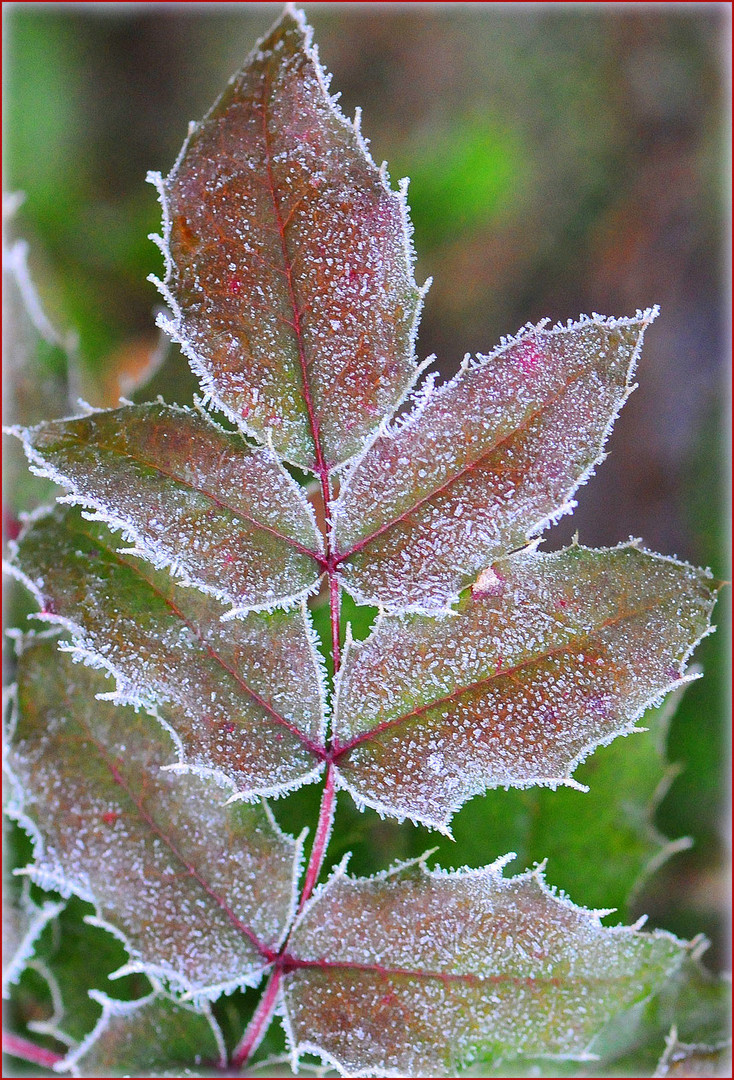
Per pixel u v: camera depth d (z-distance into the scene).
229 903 0.35
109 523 0.35
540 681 0.35
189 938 0.35
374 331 0.35
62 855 0.36
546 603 0.35
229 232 0.35
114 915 0.35
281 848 0.36
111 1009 0.36
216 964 0.35
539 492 0.35
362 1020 0.35
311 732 0.35
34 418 0.41
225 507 0.35
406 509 0.35
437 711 0.35
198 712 0.35
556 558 0.35
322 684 0.35
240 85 0.35
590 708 0.35
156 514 0.35
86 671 0.36
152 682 0.35
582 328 0.35
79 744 0.36
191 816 0.36
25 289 0.41
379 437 0.35
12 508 0.39
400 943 0.35
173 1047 0.36
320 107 0.35
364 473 0.35
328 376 0.35
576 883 0.38
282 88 0.35
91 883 0.36
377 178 0.35
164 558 0.35
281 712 0.35
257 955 0.35
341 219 0.35
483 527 0.35
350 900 0.35
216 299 0.35
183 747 0.35
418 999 0.35
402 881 0.35
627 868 0.38
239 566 0.35
